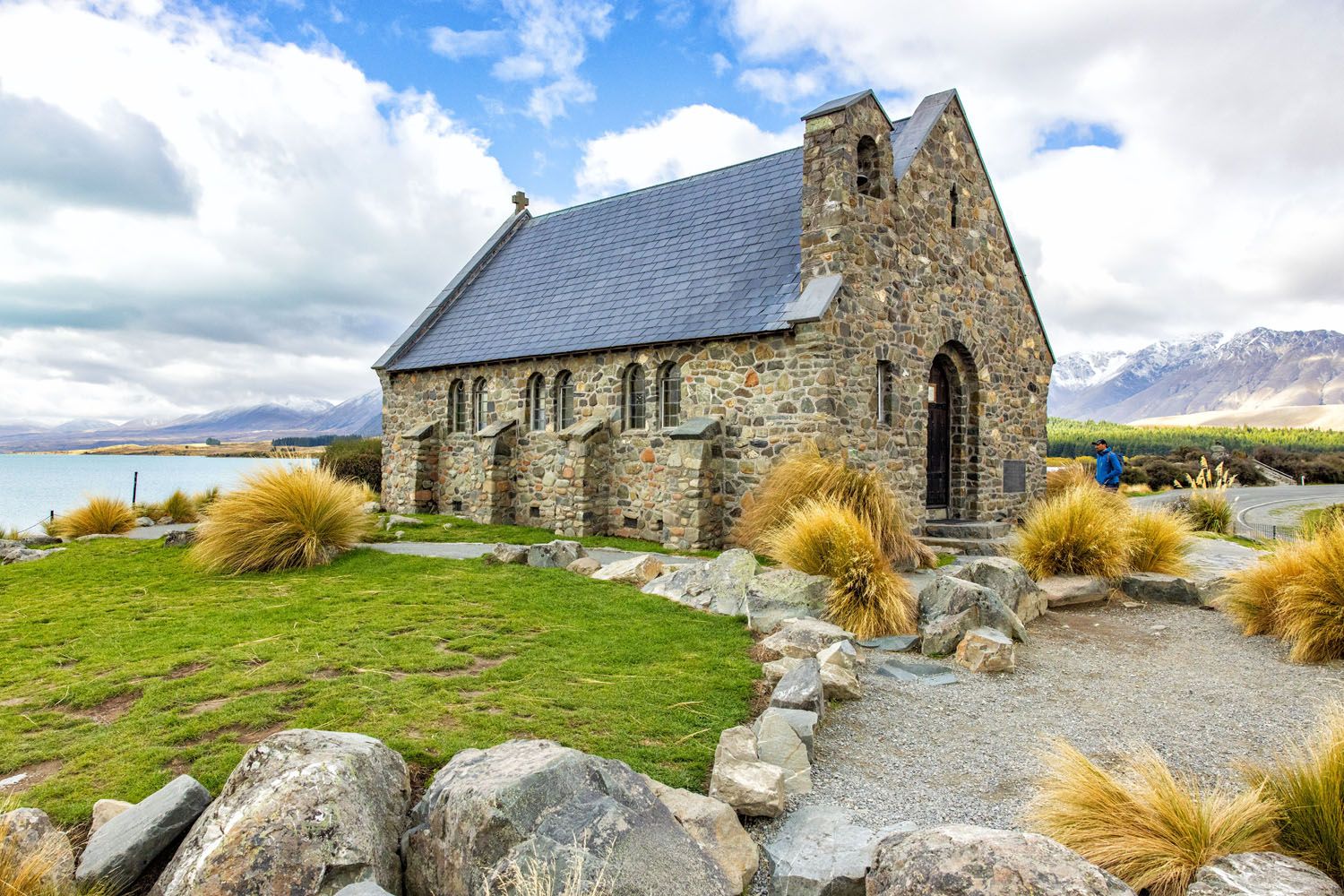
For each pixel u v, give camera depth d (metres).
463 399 21.48
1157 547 11.65
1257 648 8.74
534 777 4.13
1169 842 4.08
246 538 12.55
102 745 5.77
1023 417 19.56
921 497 16.36
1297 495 32.59
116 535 18.27
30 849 4.14
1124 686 7.59
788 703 6.42
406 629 8.88
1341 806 4.03
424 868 4.15
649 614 9.63
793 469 12.70
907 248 15.79
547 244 23.55
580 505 17.06
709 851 4.27
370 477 28.92
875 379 14.98
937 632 8.54
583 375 18.14
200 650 8.10
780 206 17.52
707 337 15.35
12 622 9.69
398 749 5.43
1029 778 5.62
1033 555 11.40
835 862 4.22
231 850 3.78
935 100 17.27
